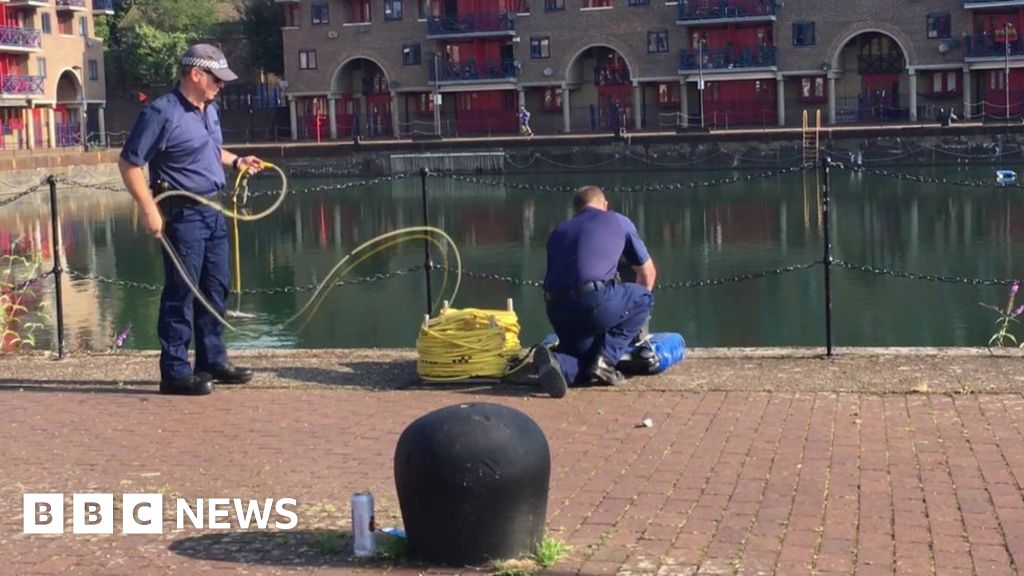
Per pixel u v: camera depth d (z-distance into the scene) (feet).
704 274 78.23
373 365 32.78
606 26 197.06
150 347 55.21
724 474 21.91
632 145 169.89
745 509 19.93
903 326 58.75
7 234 115.03
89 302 69.26
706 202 127.75
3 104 190.29
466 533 17.29
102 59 220.64
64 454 24.43
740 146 164.86
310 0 211.82
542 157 174.09
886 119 187.32
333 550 18.39
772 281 73.20
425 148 179.11
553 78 200.54
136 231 117.08
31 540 19.21
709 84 195.93
